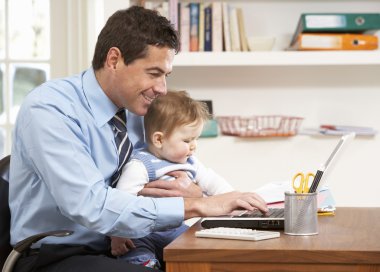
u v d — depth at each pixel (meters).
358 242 1.50
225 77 3.64
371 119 3.64
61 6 3.70
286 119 3.45
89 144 2.00
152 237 2.26
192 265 1.45
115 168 2.07
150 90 1.98
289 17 3.65
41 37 3.74
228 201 1.81
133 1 3.54
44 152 1.80
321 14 3.38
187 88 3.64
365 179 3.46
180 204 1.80
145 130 2.32
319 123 3.65
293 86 3.64
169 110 2.26
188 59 3.39
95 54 2.03
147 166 2.23
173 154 2.29
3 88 3.76
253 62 3.39
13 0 3.74
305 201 1.61
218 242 1.52
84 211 1.76
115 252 2.02
